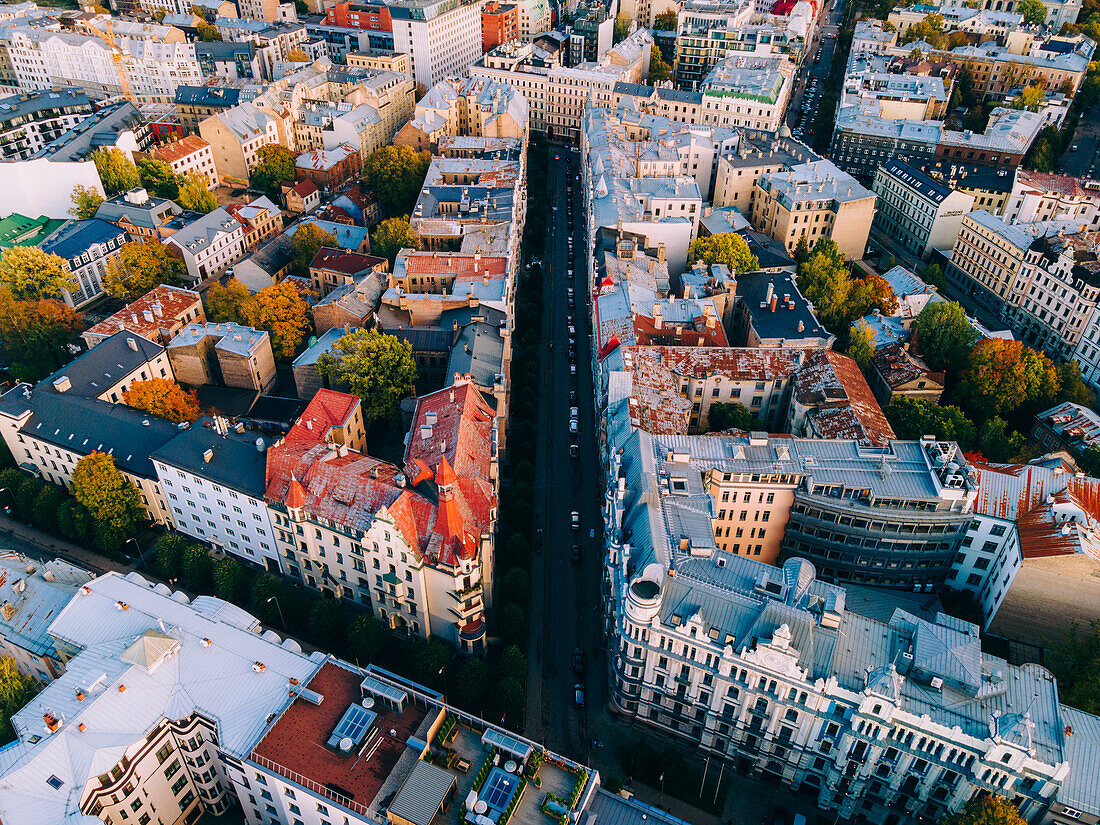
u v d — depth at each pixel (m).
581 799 101.31
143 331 198.12
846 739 111.00
